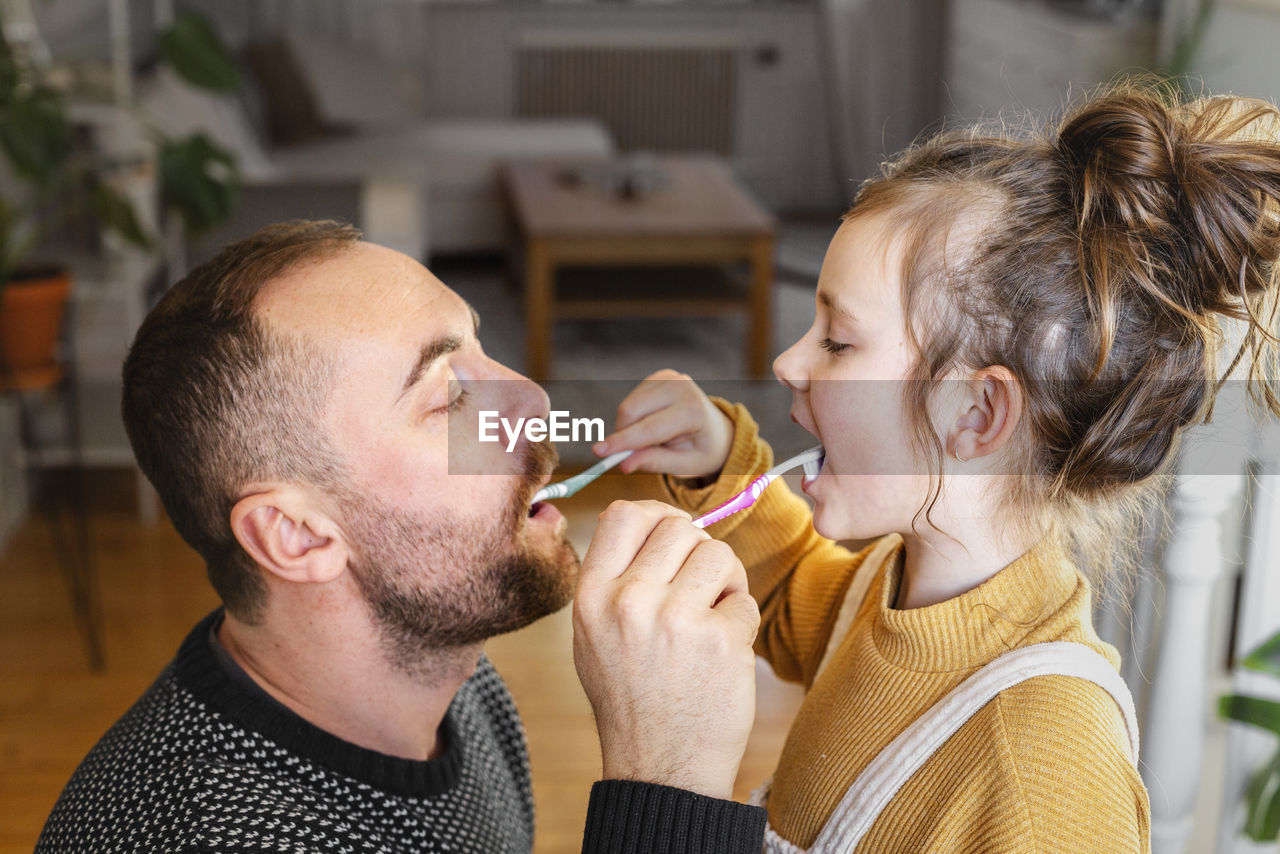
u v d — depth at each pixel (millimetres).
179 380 844
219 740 848
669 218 4074
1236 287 801
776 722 2363
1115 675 797
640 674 762
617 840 739
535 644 2713
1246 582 1514
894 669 854
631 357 4234
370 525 857
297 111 5203
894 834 794
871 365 830
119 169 3152
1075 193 816
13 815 2156
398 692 923
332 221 922
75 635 2770
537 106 6371
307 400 834
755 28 6336
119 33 3357
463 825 952
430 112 6273
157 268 3342
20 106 2586
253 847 762
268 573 869
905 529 853
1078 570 870
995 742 768
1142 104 832
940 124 954
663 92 6418
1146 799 763
